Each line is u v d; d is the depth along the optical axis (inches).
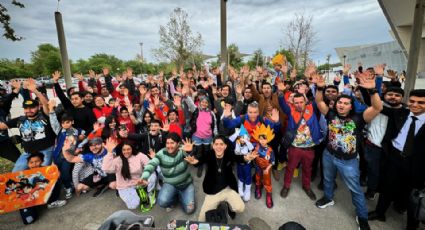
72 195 143.6
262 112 170.2
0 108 186.1
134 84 267.7
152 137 156.6
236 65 1346.0
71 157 132.9
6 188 114.3
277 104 161.3
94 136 152.2
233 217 116.6
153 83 270.8
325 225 111.0
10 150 164.2
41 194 118.5
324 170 118.4
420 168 98.3
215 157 110.9
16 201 114.5
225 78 256.2
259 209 124.5
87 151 145.2
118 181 130.1
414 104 96.6
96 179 142.7
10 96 191.8
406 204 108.8
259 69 257.4
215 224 86.1
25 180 116.7
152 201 129.5
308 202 129.3
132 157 128.9
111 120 154.6
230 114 134.0
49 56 1583.4
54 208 130.5
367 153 119.8
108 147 125.0
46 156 138.9
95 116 171.3
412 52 177.5
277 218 117.0
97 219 120.6
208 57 1341.0
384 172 108.1
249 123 140.6
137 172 129.0
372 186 120.7
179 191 126.3
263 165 125.2
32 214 118.0
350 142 102.8
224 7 240.8
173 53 706.2
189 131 176.1
